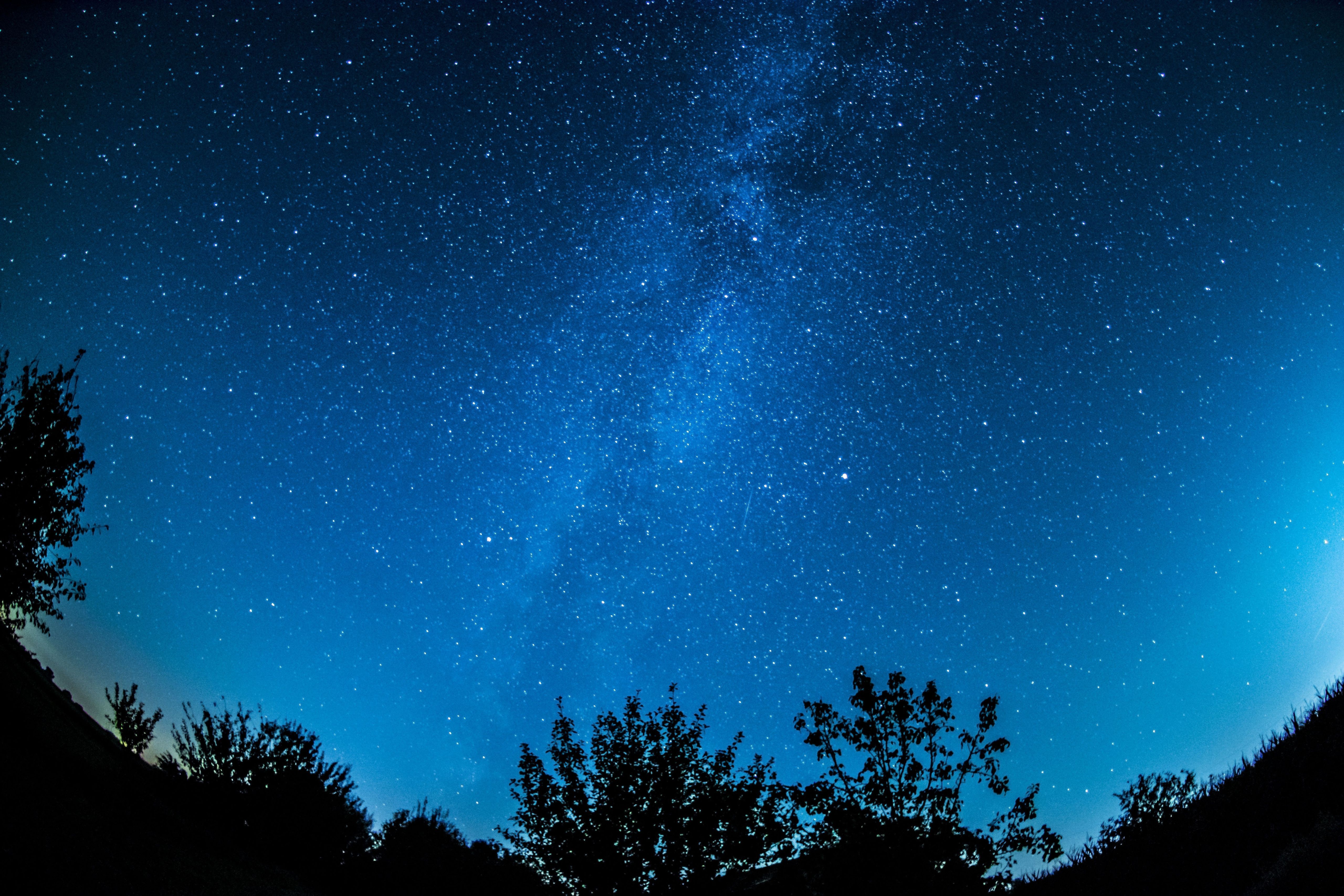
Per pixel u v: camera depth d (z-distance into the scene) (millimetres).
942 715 8141
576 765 9141
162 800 10703
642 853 8500
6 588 9086
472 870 10531
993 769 7844
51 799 7305
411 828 13531
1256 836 8297
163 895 6594
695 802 8672
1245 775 9547
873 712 8227
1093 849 10352
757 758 8844
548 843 8672
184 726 12898
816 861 7820
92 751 10805
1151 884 8688
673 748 9125
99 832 7223
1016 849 7469
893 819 7703
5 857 5363
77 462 9711
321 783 12836
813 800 7934
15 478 9094
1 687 10320
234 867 9258
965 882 7289
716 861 8344
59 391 9727
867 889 7328
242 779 12453
